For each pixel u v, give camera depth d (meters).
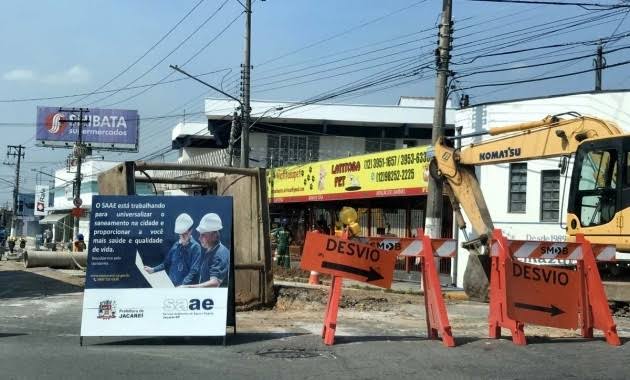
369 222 27.25
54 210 84.62
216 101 49.53
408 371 7.32
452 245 9.42
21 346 8.51
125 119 74.00
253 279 12.95
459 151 15.98
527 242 9.35
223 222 9.05
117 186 12.94
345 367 7.48
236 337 9.31
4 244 47.50
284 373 7.18
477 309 13.43
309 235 8.95
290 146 48.62
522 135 14.77
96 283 8.66
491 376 7.11
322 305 13.07
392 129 49.19
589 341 9.20
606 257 10.28
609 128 13.24
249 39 28.66
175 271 8.81
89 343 8.75
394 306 13.40
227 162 36.12
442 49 18.00
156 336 8.79
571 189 13.52
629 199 12.48
